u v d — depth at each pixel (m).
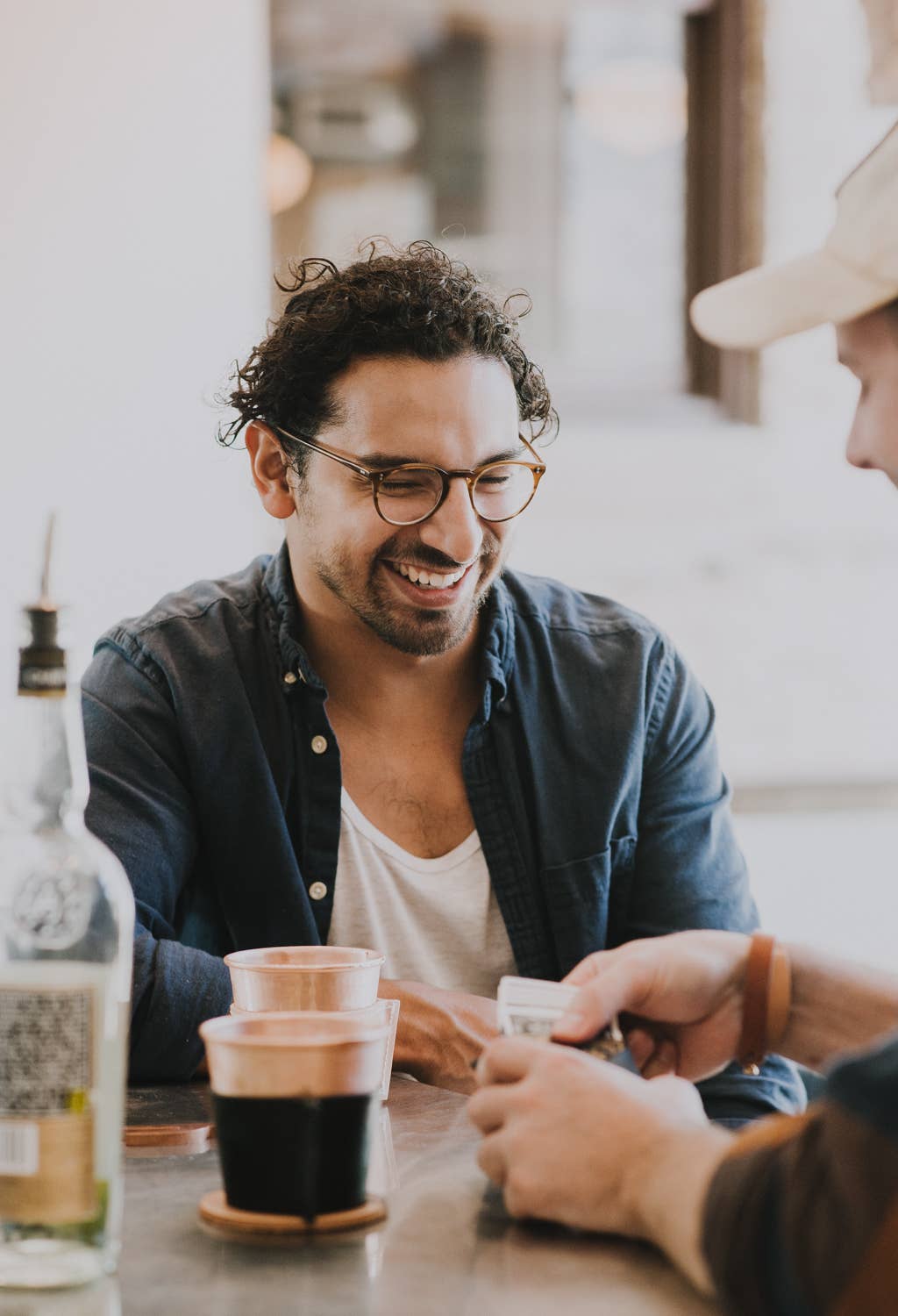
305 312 1.67
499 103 4.22
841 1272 0.72
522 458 1.67
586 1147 0.90
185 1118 1.21
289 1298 0.81
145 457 3.34
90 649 3.30
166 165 3.33
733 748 4.14
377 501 1.58
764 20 4.13
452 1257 0.87
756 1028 1.23
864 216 1.00
